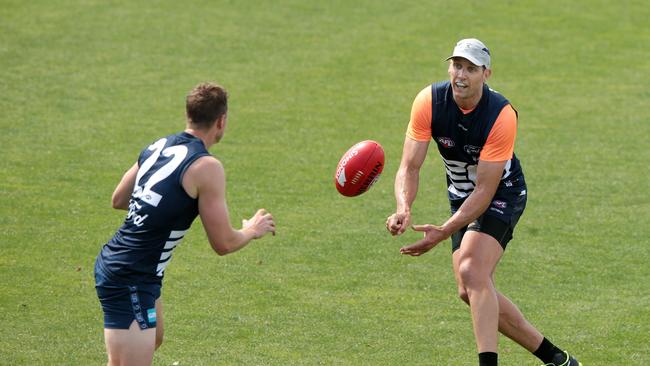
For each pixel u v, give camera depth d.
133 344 20.19
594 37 68.50
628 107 55.03
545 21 71.44
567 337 27.70
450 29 68.88
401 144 48.12
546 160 46.12
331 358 26.00
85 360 25.31
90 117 50.09
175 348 26.39
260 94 55.38
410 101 55.16
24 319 27.94
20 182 40.66
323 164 44.78
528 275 32.72
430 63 62.00
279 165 44.31
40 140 46.28
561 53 65.06
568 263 33.78
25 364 24.92
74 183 40.91
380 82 58.28
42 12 68.00
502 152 24.00
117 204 21.64
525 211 39.31
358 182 25.16
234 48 63.34
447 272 33.00
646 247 35.31
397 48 64.62
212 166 20.11
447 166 25.81
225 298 30.25
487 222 24.70
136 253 20.27
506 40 67.12
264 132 49.09
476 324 23.77
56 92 53.69
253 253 34.25
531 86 58.66
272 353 26.22
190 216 20.45
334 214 38.47
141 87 55.41
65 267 32.22
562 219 38.38
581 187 42.34
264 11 71.12
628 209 39.56
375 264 33.53
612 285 31.83
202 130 20.75
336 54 63.09
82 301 29.50
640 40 68.12
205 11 70.44
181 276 32.00
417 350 26.69
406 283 31.91
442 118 24.61
